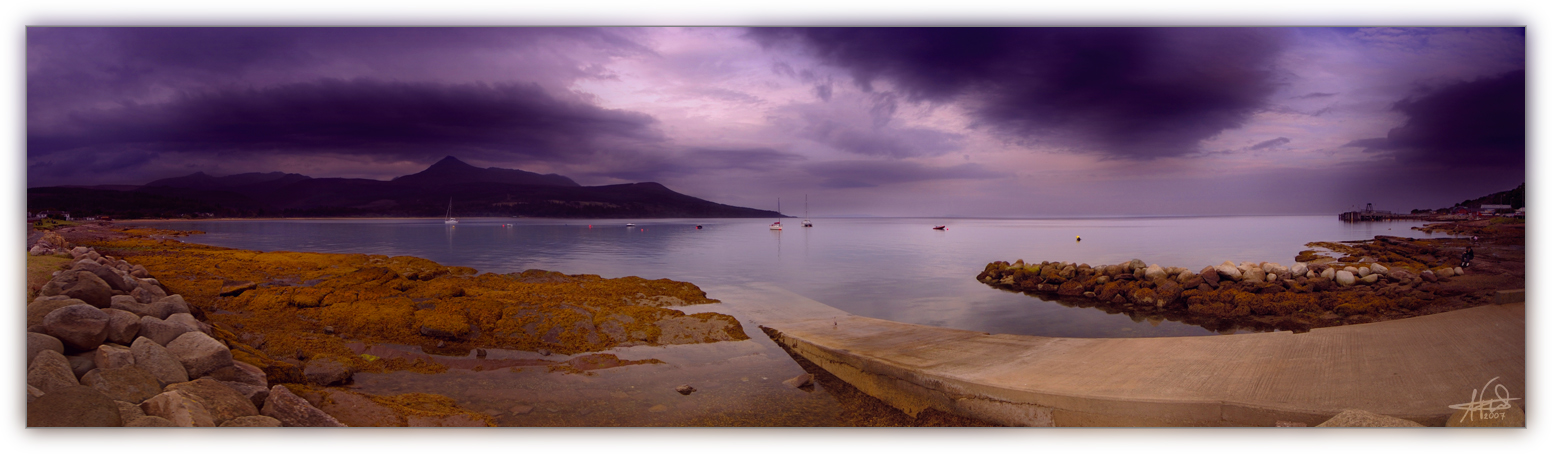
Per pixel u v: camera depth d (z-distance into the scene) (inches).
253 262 569.3
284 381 243.1
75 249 442.6
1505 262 658.8
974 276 773.9
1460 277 551.2
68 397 180.5
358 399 221.6
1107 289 565.0
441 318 334.0
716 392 253.6
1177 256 1095.0
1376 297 470.0
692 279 733.3
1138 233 2042.3
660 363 293.1
